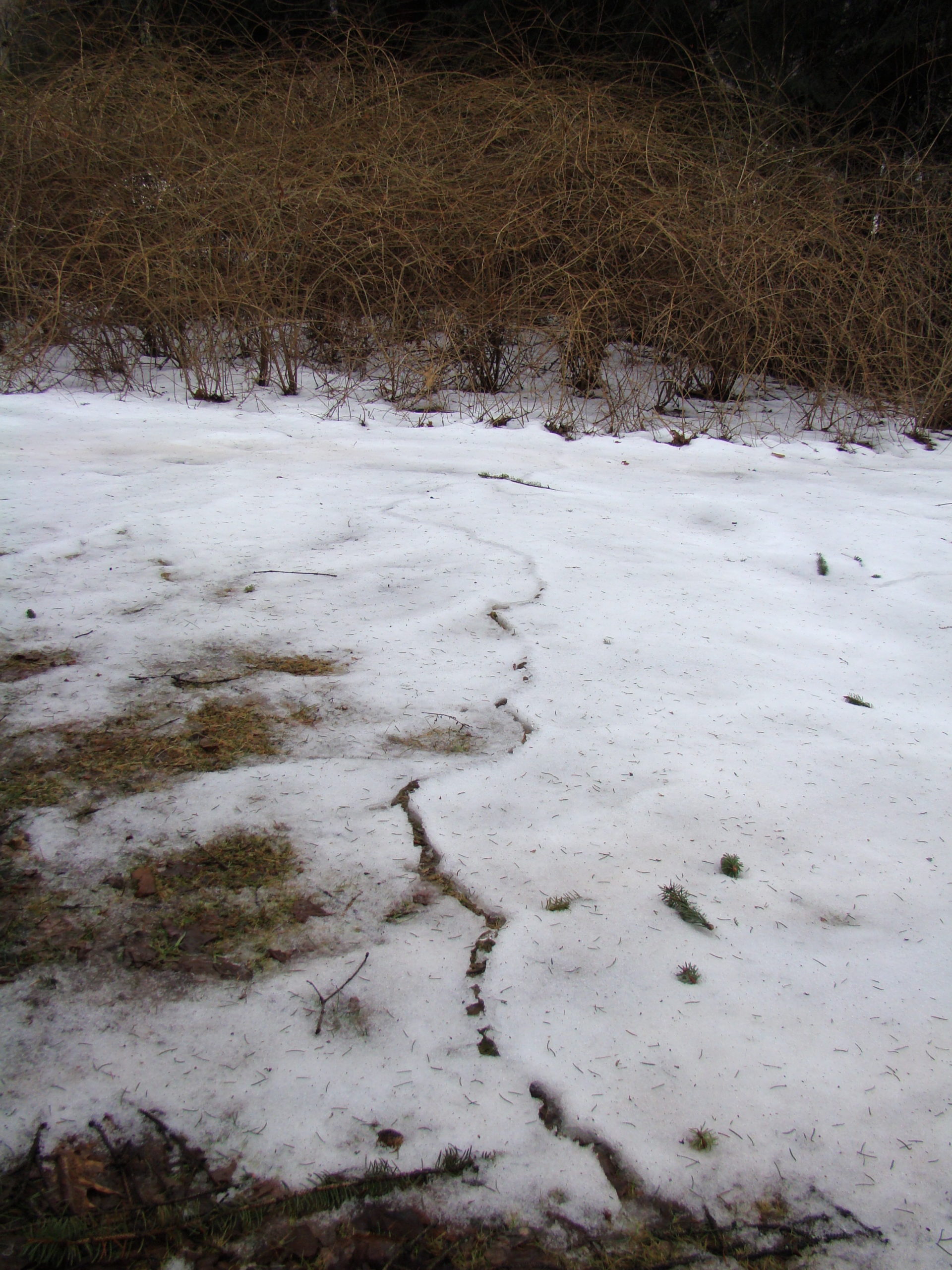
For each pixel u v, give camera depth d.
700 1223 1.44
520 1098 1.61
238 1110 1.57
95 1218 1.40
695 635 3.36
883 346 6.92
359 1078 1.63
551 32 10.18
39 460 4.83
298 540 3.99
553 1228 1.43
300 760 2.51
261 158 7.57
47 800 2.29
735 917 2.05
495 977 1.86
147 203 7.18
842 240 7.24
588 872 2.15
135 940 1.91
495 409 6.61
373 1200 1.45
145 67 9.05
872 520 4.71
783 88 8.94
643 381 7.14
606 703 2.86
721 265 6.71
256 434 5.61
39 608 3.24
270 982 1.83
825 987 1.88
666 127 8.60
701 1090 1.64
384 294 6.98
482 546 4.01
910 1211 1.47
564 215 7.09
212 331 6.64
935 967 1.95
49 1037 1.68
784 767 2.61
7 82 8.86
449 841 2.22
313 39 10.81
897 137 8.73
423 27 10.90
